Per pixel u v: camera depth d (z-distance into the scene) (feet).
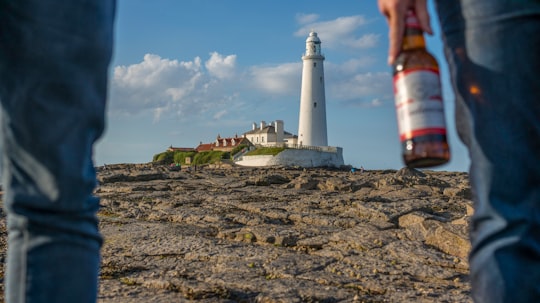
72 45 4.28
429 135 4.33
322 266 14.57
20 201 4.25
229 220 23.91
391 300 11.29
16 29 4.16
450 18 4.74
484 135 4.43
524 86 4.36
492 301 4.32
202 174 78.48
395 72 4.58
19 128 4.21
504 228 4.28
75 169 4.31
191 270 13.97
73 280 4.38
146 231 21.01
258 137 284.82
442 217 22.41
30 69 4.17
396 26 4.55
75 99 4.29
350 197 35.27
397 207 23.98
